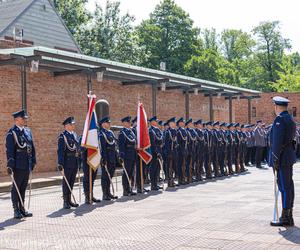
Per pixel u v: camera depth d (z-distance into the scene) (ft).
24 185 35.14
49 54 53.78
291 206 29.68
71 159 38.73
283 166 29.71
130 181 45.44
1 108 58.23
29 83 61.77
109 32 178.40
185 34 190.80
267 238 26.37
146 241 26.40
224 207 36.83
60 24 117.80
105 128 43.75
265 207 36.58
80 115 69.10
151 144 48.49
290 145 29.94
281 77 243.19
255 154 77.82
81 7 173.78
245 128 76.64
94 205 39.65
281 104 30.22
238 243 25.39
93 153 40.73
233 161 65.26
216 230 28.71
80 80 69.10
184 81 79.41
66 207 38.14
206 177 59.06
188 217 33.01
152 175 48.60
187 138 53.36
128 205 39.11
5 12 111.75
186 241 26.16
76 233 28.91
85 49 170.19
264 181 55.01
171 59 184.85
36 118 62.59
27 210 37.45
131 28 185.26
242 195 43.32
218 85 89.30
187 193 45.62
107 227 30.45
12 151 34.45
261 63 276.21
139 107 47.21
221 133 61.67
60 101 66.03
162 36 190.08
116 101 75.72
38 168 62.75
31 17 110.63
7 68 58.95
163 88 74.49
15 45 68.49
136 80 75.77
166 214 34.37
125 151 45.11
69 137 38.93
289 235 27.04
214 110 105.40
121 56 177.27
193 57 177.88
